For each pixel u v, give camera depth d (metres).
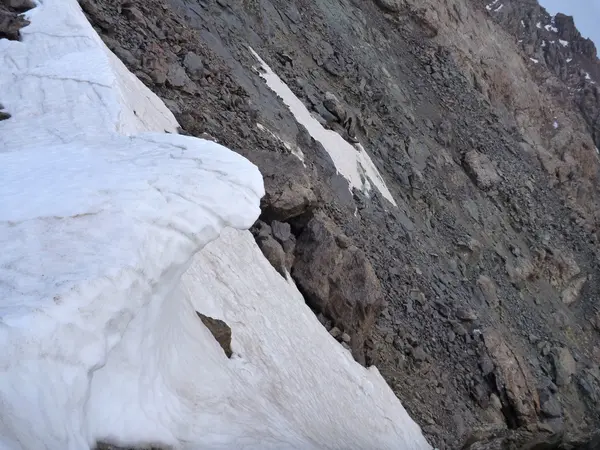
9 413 3.19
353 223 16.56
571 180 38.38
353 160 19.55
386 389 12.74
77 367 3.57
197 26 17.19
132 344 4.51
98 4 13.04
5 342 3.26
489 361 16.72
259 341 8.63
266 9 22.55
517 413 16.56
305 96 20.38
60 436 3.45
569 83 52.72
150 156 5.44
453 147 28.78
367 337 13.16
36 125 8.50
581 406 20.92
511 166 31.06
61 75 9.71
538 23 58.09
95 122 8.66
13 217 4.30
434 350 15.81
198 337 6.37
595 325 28.38
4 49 10.40
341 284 12.66
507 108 38.97
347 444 8.93
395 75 29.02
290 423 7.27
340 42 25.98
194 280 8.16
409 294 16.39
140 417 4.43
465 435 14.21
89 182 4.79
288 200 12.15
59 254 4.04
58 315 3.53
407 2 33.62
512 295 23.56
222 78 15.34
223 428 5.41
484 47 39.88
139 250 4.27
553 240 29.52
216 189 4.88
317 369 10.09
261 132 15.02
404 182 22.69
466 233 23.55
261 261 10.88
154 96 11.77
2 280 3.76
